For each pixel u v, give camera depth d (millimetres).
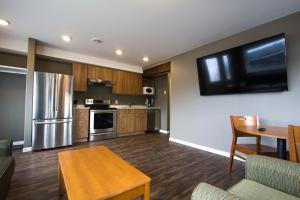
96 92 5020
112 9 2230
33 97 3225
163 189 1873
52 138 3400
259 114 2619
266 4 2088
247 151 2037
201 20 2498
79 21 2572
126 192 1099
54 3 2113
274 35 2355
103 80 4754
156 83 6125
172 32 2914
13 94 3684
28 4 2137
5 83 3600
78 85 4312
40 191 1772
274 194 974
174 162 2730
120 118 4809
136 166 2547
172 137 4266
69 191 1012
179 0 2014
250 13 2301
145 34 3012
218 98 3230
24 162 2604
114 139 4430
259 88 2566
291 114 2285
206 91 3402
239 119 2352
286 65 2254
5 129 3584
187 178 2150
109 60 4781
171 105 4340
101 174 1254
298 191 975
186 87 3928
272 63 2381
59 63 4262
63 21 2574
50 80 3395
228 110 3055
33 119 3205
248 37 2789
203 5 2115
